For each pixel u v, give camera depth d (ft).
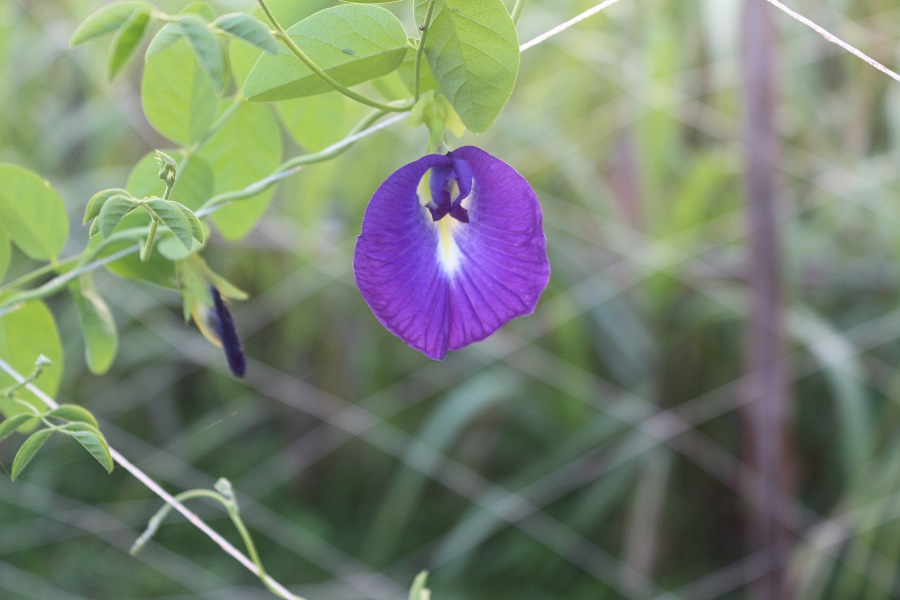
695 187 4.01
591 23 4.37
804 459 4.17
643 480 3.95
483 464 4.32
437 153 1.84
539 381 4.22
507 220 1.80
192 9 2.02
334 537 4.21
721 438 4.07
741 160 3.69
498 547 4.16
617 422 4.00
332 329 4.40
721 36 3.97
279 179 2.04
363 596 3.96
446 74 1.86
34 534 4.17
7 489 4.21
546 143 4.39
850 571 3.76
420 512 4.28
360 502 4.40
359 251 1.79
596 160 4.52
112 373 4.51
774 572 3.59
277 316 4.44
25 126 4.71
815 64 4.62
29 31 4.76
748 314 3.57
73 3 4.68
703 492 4.12
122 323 4.36
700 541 4.09
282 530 4.20
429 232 1.82
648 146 4.10
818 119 4.53
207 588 4.00
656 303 4.11
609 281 4.21
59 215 2.13
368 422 4.35
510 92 1.86
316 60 1.86
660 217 4.14
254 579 4.05
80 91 4.90
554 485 4.04
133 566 4.12
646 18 4.36
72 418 1.93
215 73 1.79
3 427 1.92
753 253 3.49
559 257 4.25
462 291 1.81
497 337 4.26
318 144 2.14
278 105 2.12
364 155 4.19
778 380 3.50
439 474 4.26
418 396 4.42
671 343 4.19
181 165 2.10
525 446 4.31
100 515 4.23
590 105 4.46
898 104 4.34
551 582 4.01
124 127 4.59
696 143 4.66
